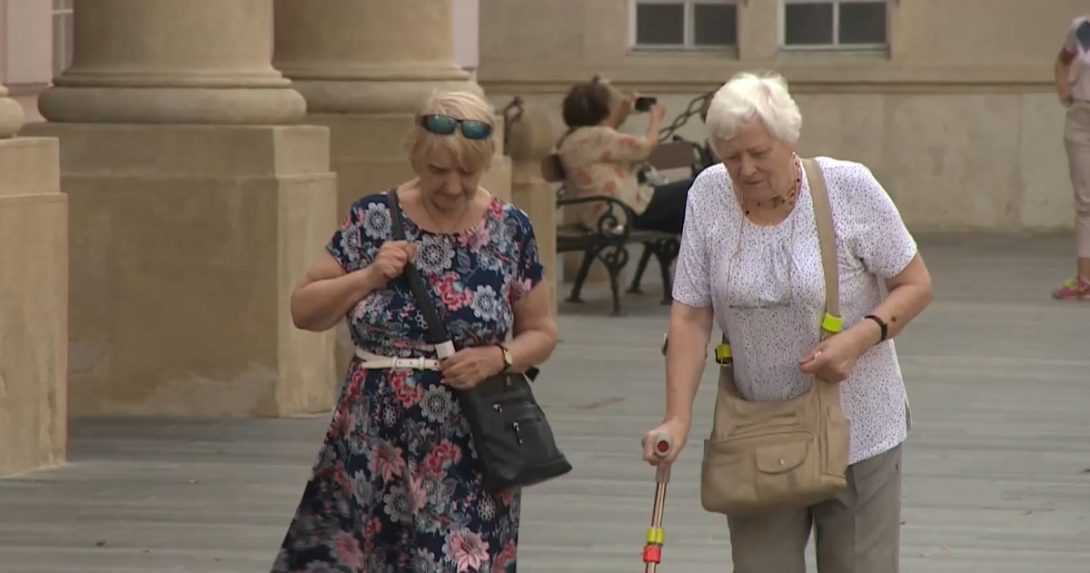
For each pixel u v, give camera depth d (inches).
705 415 1181.1
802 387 561.9
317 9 1331.2
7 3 1531.7
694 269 567.8
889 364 565.9
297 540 610.9
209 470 994.1
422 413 593.6
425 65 1339.8
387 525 600.1
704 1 2453.2
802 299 553.9
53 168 978.1
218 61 1144.2
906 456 1057.5
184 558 818.2
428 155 583.2
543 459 594.6
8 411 968.9
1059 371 1365.7
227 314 1135.6
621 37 2422.5
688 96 2423.7
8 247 951.0
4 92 959.0
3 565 800.9
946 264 2057.1
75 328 1141.7
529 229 606.2
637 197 1686.8
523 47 2428.6
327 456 607.5
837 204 556.7
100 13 1143.6
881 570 567.8
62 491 939.3
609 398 1236.5
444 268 596.1
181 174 1130.7
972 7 2389.3
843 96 2410.2
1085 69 1722.4
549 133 1606.8
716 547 847.7
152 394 1141.7
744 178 546.6
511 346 599.5
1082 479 1002.1
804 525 572.7
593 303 1728.6
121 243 1135.6
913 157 2410.2
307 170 1152.2
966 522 901.8
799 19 2440.9
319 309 594.6
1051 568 817.5
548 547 841.5
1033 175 2404.0
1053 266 2046.0
